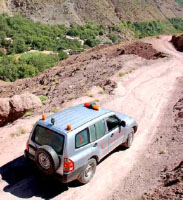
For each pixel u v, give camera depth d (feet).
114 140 29.53
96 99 52.70
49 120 25.20
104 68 88.99
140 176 27.50
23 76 307.78
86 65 103.96
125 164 30.30
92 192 25.30
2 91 111.55
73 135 23.22
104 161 30.78
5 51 532.73
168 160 29.35
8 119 46.85
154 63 99.04
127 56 110.73
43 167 23.54
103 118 27.25
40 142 24.41
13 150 32.42
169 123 42.06
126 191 25.16
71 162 22.99
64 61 174.19
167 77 77.97
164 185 23.82
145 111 48.85
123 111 47.98
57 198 24.32
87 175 26.16
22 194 24.71
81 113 27.27
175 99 56.03
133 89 62.69
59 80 88.99
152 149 33.68
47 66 332.19
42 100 58.85
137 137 37.65
